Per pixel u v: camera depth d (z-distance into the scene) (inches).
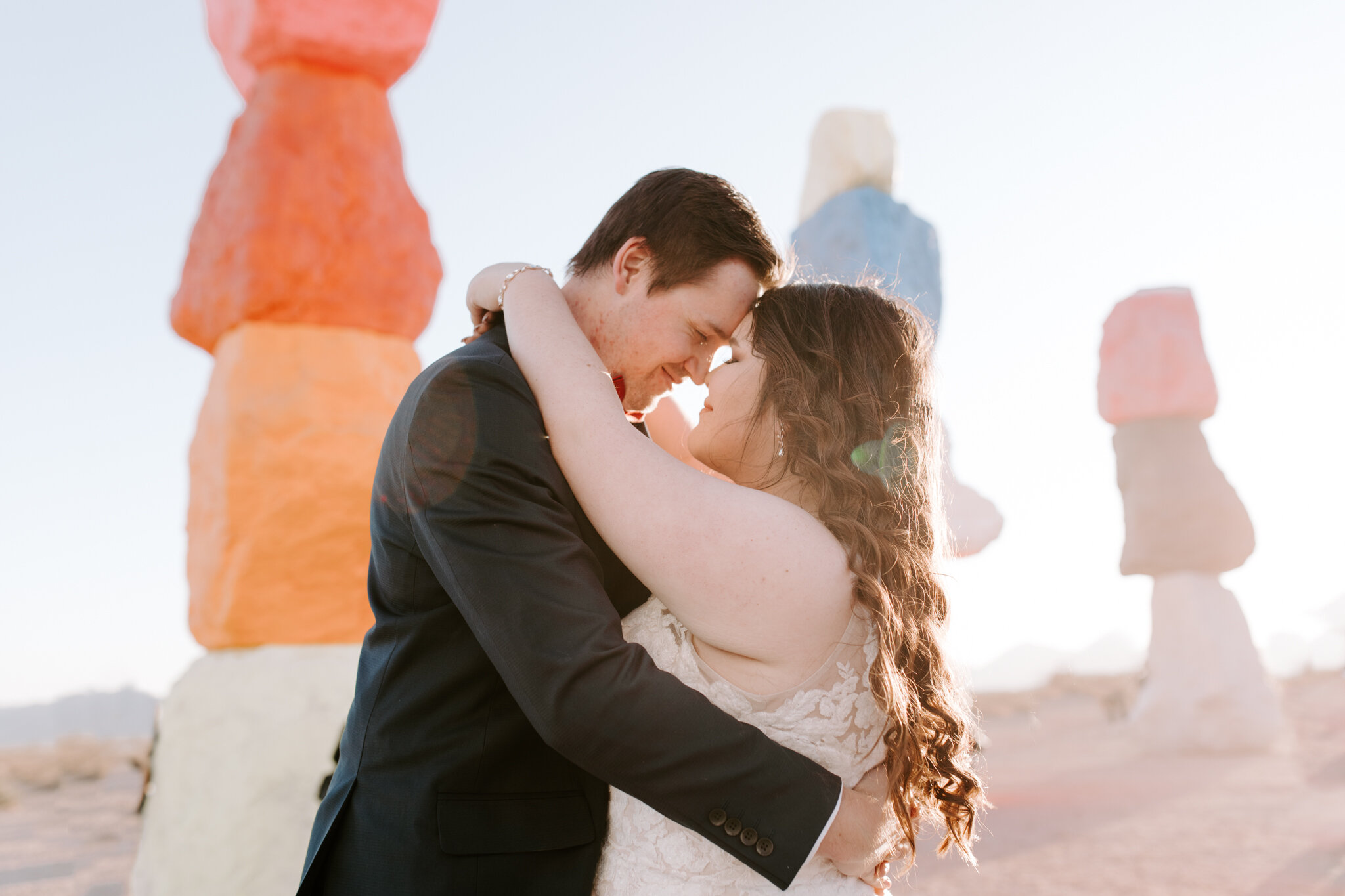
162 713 174.2
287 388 178.5
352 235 186.5
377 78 197.6
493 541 52.7
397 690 57.5
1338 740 746.8
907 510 64.3
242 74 205.9
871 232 398.0
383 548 59.3
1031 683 2476.6
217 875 156.3
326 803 60.2
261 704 165.6
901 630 58.7
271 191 181.8
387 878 54.2
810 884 59.3
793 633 56.7
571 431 57.7
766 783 51.9
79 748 1581.0
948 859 379.6
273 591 171.5
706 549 55.3
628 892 59.4
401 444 57.7
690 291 70.0
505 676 51.2
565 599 52.0
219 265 184.1
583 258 74.5
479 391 56.9
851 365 65.6
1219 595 682.8
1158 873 334.0
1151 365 684.7
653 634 61.8
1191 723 669.9
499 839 55.2
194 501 187.5
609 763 50.5
